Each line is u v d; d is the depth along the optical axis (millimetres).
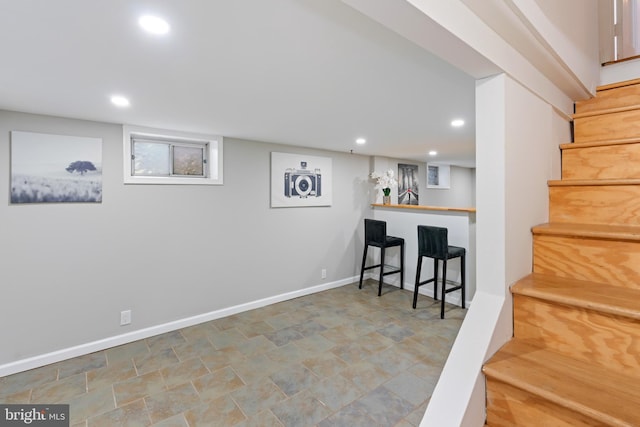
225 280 3543
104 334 2795
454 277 3943
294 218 4148
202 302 3377
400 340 2949
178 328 3211
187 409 2012
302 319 3461
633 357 775
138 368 2488
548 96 1271
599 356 825
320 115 2512
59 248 2576
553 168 1348
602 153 1313
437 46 788
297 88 1865
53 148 2512
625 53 1877
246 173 3672
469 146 4133
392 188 5227
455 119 2650
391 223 4738
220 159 3428
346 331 3150
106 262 2795
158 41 1272
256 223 3779
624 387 738
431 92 1952
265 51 1377
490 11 806
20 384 2270
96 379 2338
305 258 4281
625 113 1402
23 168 2404
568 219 1238
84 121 2641
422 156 5238
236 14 1082
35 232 2477
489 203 958
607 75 1889
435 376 2369
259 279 3828
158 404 2061
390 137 3488
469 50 799
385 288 4605
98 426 1869
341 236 4699
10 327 2396
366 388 2225
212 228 3428
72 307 2643
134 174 3047
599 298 846
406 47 1354
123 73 1608
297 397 2127
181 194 3207
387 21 700
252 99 2072
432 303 3949
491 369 824
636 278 922
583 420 694
